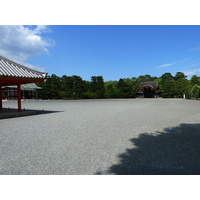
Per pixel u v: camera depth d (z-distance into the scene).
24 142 3.66
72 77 35.81
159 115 7.62
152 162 2.56
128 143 3.51
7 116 7.69
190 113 8.25
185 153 2.90
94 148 3.22
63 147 3.30
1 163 2.58
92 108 11.71
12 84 9.70
